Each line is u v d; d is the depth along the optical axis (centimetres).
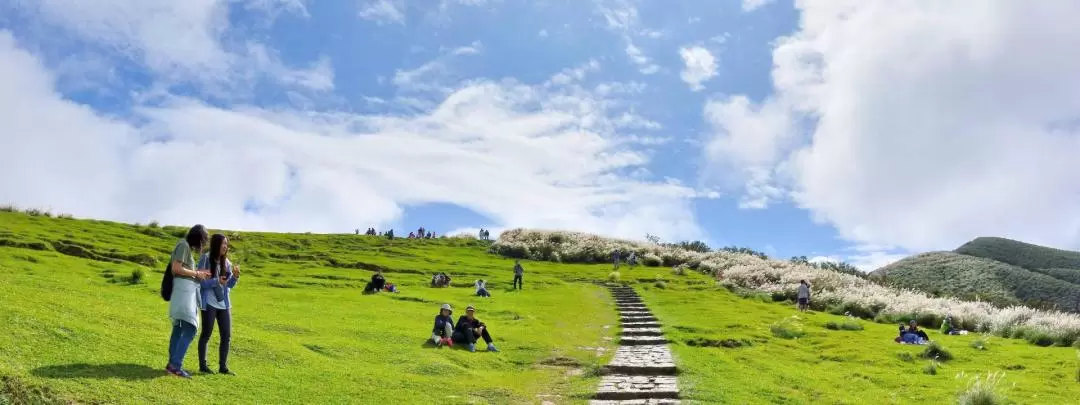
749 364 2206
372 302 3406
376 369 1666
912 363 2333
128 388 1075
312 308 2880
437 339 2161
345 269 5594
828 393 1755
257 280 4269
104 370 1139
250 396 1198
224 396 1162
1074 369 2206
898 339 2844
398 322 2639
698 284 5769
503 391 1595
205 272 1258
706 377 1881
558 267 7131
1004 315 3694
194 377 1232
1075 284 12344
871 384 1944
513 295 4472
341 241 8256
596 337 2767
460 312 3247
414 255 7431
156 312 2042
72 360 1159
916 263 13825
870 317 4362
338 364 1641
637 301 4459
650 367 1991
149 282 3158
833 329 3309
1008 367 2264
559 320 3266
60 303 1606
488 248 8625
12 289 1677
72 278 2878
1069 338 2953
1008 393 1823
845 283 5747
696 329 3014
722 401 1586
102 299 2072
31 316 1354
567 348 2389
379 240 8819
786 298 5078
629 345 2575
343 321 2508
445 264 6731
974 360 2386
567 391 1712
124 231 6209
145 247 5291
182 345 1208
